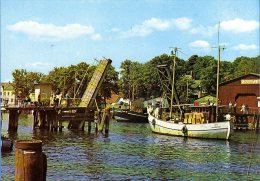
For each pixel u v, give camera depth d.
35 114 51.62
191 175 21.47
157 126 50.75
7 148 26.91
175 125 47.41
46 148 32.28
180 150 33.12
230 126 42.25
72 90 99.12
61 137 42.06
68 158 26.66
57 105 51.06
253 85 69.25
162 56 120.06
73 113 49.22
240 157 28.89
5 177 18.89
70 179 19.58
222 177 21.03
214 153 31.27
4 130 48.41
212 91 116.81
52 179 19.47
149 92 120.25
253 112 67.25
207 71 116.12
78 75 100.06
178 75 123.12
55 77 102.06
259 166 24.58
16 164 6.36
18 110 47.31
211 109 48.81
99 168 22.91
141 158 27.41
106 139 41.41
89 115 49.91
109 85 107.31
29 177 6.31
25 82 113.44
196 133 44.75
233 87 71.19
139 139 42.53
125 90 125.88
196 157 28.69
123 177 20.44
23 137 40.59
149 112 54.34
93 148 32.91
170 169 23.25
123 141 39.81
